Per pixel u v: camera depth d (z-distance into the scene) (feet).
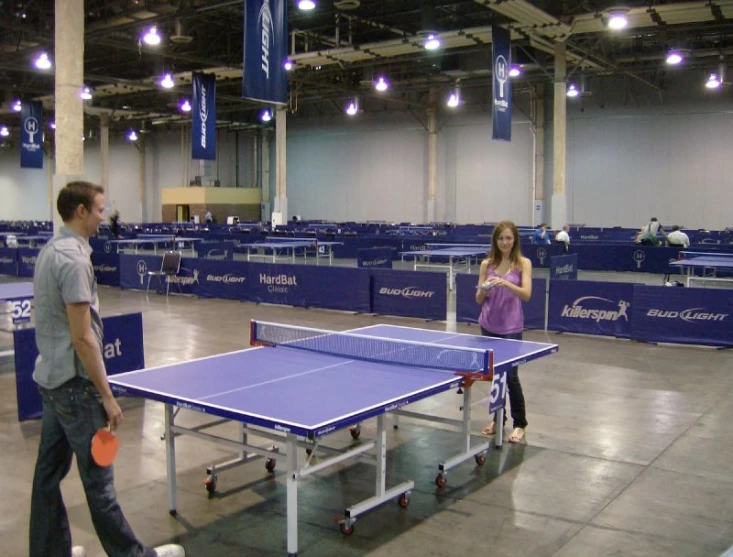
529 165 105.09
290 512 12.50
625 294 34.50
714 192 92.79
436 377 15.07
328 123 124.57
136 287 55.11
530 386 25.43
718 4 58.85
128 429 20.30
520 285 19.06
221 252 66.33
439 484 15.89
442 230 95.71
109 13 69.26
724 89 90.94
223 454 18.22
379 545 13.17
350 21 75.15
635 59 85.97
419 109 114.32
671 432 20.17
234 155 136.46
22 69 86.12
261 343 18.89
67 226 10.71
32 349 21.20
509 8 58.03
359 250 57.98
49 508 10.93
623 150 98.17
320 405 12.67
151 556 11.53
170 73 86.33
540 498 15.39
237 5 61.31
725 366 28.84
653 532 13.78
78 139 49.85
